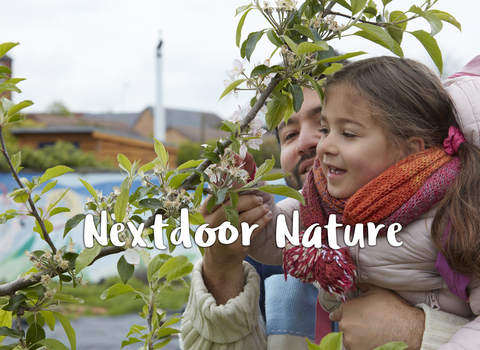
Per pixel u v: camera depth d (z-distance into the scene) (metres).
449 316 1.09
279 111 0.99
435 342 1.04
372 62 1.22
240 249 1.14
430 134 1.18
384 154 1.14
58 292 0.98
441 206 1.08
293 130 1.56
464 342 0.97
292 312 1.42
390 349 0.67
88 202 0.93
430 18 1.01
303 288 1.47
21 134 16.33
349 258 1.13
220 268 1.20
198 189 0.91
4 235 10.38
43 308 0.97
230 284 1.25
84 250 0.85
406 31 1.04
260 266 1.66
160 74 17.78
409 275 1.11
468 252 1.00
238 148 0.94
